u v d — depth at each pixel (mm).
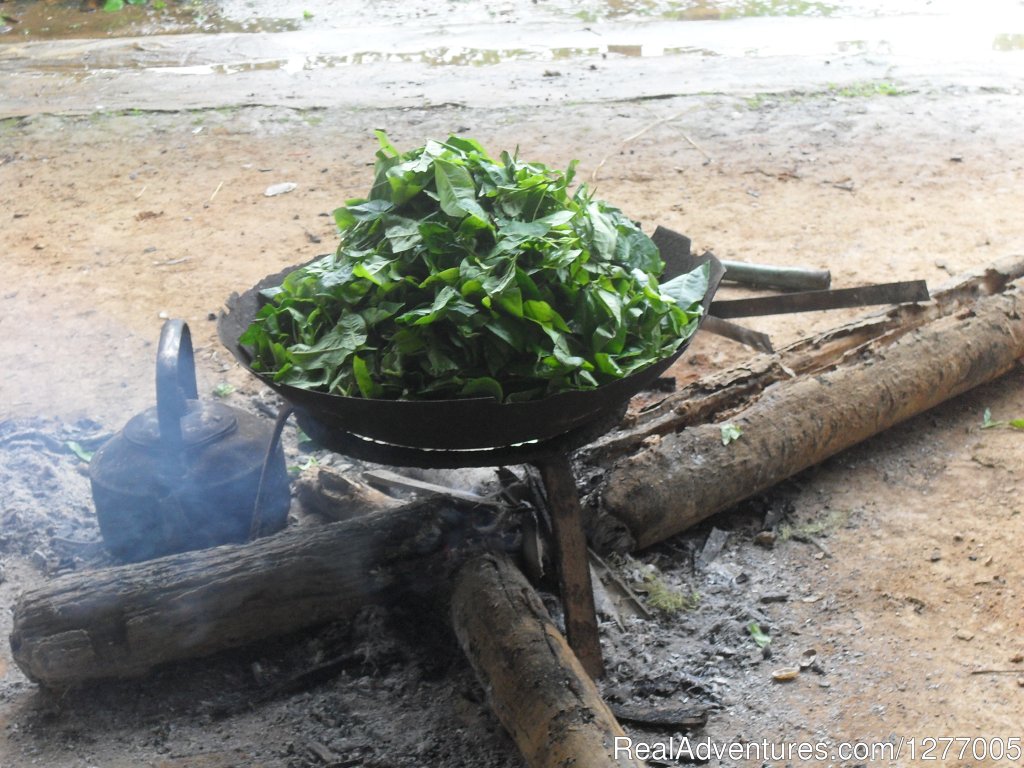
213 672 1962
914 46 4609
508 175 1917
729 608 2031
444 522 1972
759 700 1900
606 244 1911
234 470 2055
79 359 2664
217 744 1877
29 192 3467
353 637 1979
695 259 2051
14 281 2971
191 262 3008
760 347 2326
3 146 3852
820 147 3520
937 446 2322
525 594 1870
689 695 1909
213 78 4539
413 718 1893
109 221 3234
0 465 2354
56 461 2379
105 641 1895
